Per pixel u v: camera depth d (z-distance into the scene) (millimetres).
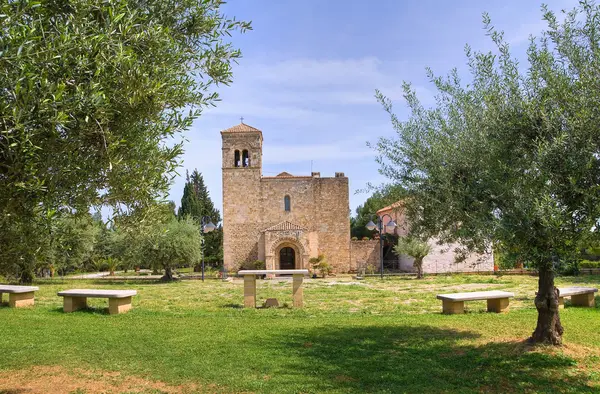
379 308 16656
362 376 7750
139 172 5707
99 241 48031
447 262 39844
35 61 4086
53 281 36406
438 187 8797
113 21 4652
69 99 4215
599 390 6879
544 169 6648
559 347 8875
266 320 13555
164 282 34938
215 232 59000
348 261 45094
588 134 6531
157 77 5438
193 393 7059
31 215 4562
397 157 9898
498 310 14469
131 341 10570
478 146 8031
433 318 13422
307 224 45156
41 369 8398
